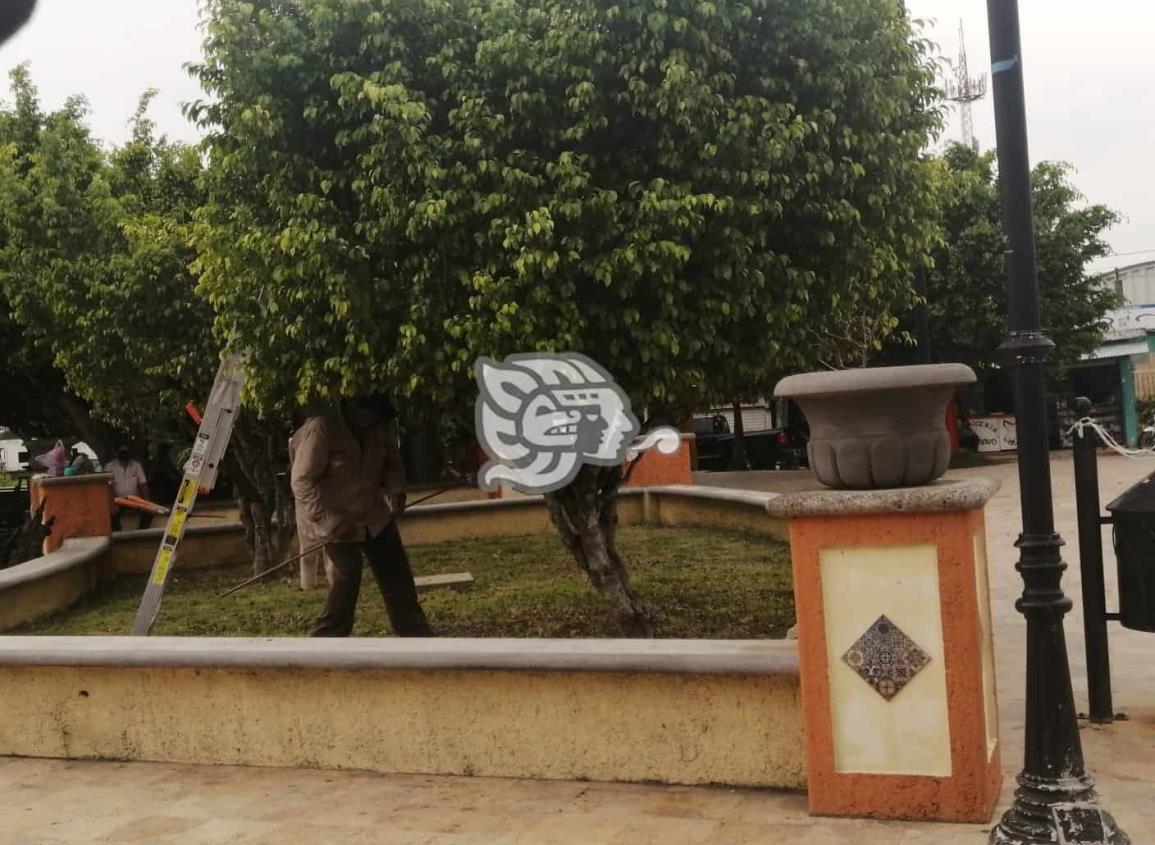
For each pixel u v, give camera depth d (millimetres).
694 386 5715
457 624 7711
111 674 5359
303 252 5531
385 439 6926
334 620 6770
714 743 4508
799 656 4148
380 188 5418
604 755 4664
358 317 5578
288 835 4297
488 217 5477
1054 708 3648
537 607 8164
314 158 5832
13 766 5387
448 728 4879
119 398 10711
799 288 5695
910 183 6148
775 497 4121
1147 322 28891
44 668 5461
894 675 3996
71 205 10172
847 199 5871
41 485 12062
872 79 5715
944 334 23125
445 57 5586
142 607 7602
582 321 5422
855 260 5949
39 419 19938
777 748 4426
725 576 9188
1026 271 3742
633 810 4324
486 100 5566
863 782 4051
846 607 4051
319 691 5059
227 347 6383
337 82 5461
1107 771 4477
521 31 5539
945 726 3949
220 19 5621
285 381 6180
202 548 12227
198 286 6297
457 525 13383
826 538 4051
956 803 3943
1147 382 30516
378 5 5605
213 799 4754
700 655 4434
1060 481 17859
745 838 3971
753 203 5363
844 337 7785
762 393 6523
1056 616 3684
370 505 6754
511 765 4797
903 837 3867
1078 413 5258
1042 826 3566
